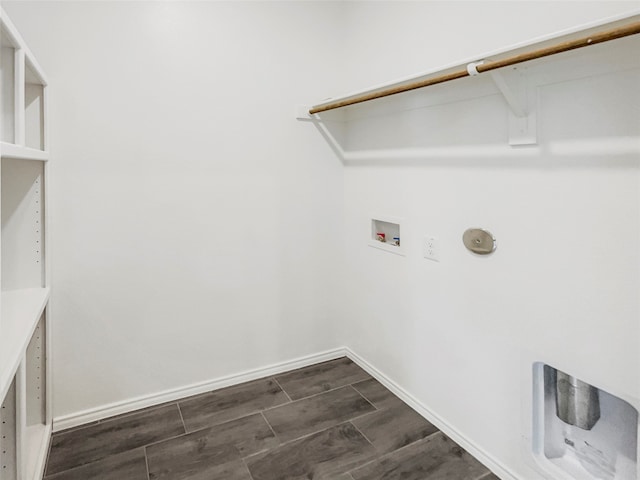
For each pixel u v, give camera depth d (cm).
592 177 122
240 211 223
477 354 167
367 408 207
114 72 187
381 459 170
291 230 239
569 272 130
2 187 166
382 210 219
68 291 187
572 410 134
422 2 183
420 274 195
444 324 183
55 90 176
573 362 131
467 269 168
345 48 241
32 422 176
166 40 196
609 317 121
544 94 133
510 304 151
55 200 180
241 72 216
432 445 178
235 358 230
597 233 122
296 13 228
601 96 118
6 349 111
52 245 182
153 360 208
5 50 121
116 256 195
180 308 212
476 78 148
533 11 135
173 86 200
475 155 160
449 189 174
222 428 191
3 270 168
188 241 211
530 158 139
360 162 236
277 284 238
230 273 224
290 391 224
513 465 155
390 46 204
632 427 118
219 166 215
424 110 185
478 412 168
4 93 123
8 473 123
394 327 217
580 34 106
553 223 134
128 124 191
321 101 239
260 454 173
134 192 196
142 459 170
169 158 202
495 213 154
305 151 238
